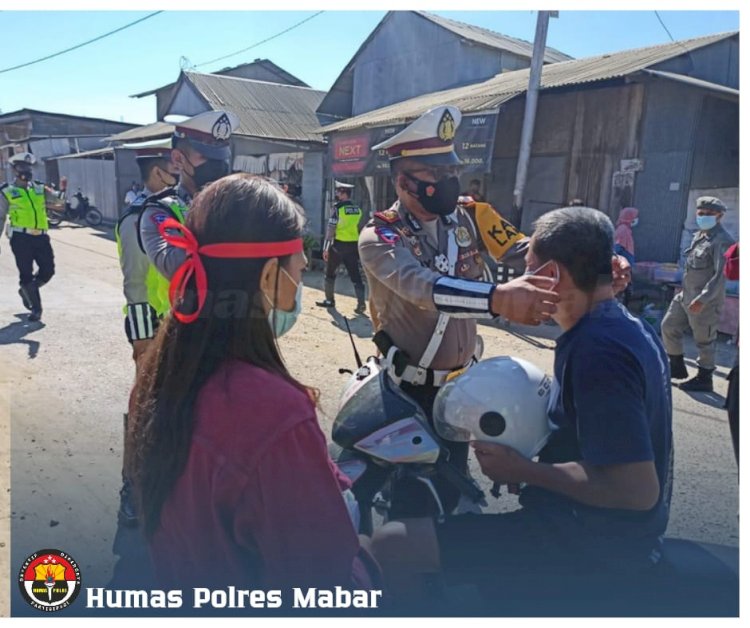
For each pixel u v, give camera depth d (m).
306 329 5.25
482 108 6.15
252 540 1.03
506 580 1.45
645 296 6.09
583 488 1.33
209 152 2.38
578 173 7.38
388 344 1.97
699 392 4.12
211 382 1.04
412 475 1.65
